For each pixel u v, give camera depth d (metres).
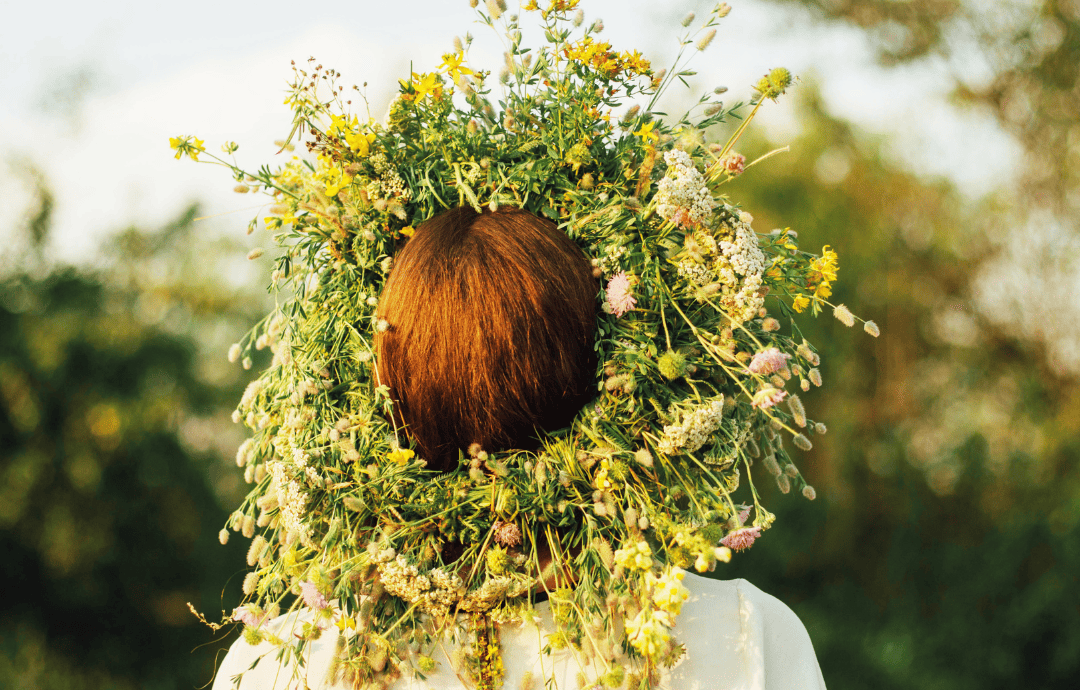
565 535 0.91
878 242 6.88
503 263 0.86
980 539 5.65
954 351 6.61
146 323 5.56
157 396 5.25
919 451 6.56
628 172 1.05
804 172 7.29
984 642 4.73
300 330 1.08
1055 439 5.39
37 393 4.80
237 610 0.95
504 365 0.84
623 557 0.80
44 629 4.56
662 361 0.90
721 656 0.90
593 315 0.91
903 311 6.78
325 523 0.95
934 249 6.68
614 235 0.98
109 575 4.77
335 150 1.07
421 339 0.84
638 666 0.88
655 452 0.94
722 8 1.11
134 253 5.68
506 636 0.91
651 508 0.89
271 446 1.09
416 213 1.08
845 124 7.23
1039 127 5.84
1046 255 5.97
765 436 1.08
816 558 6.27
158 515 5.02
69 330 4.99
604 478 0.86
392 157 1.10
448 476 0.91
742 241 0.96
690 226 0.96
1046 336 6.00
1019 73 5.79
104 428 4.87
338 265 1.06
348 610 0.88
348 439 0.96
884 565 6.04
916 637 5.09
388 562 0.87
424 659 0.89
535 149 1.09
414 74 1.09
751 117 1.07
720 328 0.99
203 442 5.82
